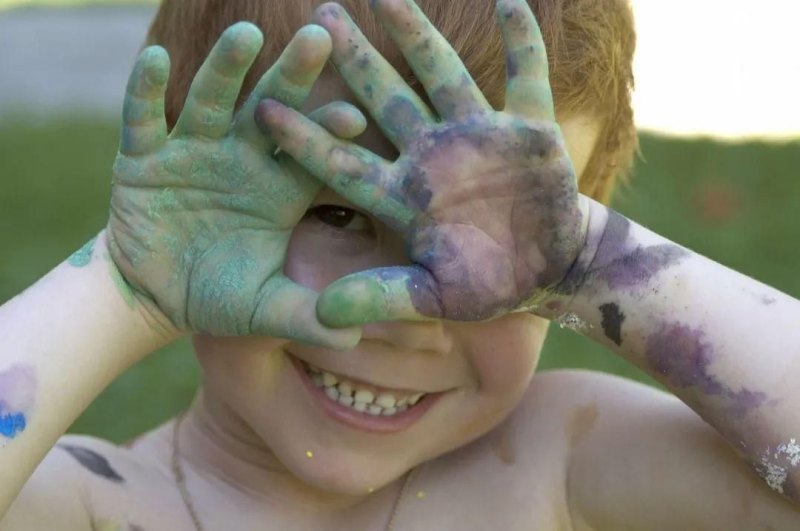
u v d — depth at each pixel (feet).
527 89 5.97
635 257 6.58
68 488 7.18
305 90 5.93
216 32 6.96
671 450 7.19
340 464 6.86
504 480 7.61
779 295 6.71
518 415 7.81
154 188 6.21
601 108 7.00
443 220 6.02
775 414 6.47
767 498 6.79
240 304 6.20
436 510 7.56
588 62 6.81
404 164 5.99
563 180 6.04
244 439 7.48
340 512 7.55
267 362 6.67
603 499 7.39
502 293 6.12
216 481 7.56
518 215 6.07
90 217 21.89
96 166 26.48
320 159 5.95
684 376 6.60
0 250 19.52
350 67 5.98
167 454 7.72
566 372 8.01
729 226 20.47
